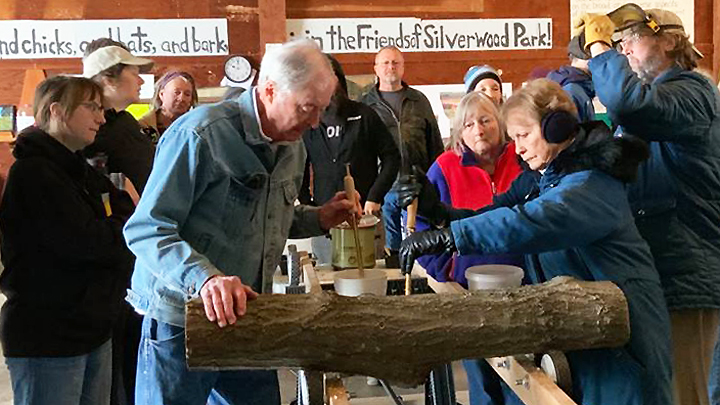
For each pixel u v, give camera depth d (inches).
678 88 81.2
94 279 86.5
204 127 66.2
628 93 77.5
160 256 61.7
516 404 82.1
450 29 213.8
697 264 86.9
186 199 65.7
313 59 65.9
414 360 59.8
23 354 84.2
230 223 69.9
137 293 72.7
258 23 207.6
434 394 73.0
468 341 59.8
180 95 143.6
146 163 114.1
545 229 64.3
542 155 69.7
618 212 68.0
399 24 211.8
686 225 87.1
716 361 104.1
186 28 204.5
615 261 69.3
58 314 84.6
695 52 87.6
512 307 60.6
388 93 171.9
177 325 70.2
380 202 134.4
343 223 89.7
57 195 81.9
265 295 59.9
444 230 66.5
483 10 214.7
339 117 138.8
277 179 72.7
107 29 201.5
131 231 64.2
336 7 209.9
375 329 58.8
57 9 199.3
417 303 60.4
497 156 111.0
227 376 81.4
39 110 85.6
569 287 62.3
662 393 70.3
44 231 81.9
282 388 137.7
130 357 117.8
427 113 172.2
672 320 88.4
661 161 86.9
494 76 148.5
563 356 63.5
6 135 199.0
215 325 57.1
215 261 69.5
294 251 91.7
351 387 136.9
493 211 66.2
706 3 221.0
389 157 138.9
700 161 85.0
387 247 106.8
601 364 68.6
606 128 68.9
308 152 141.4
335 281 76.5
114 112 115.0
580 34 86.4
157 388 71.9
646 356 69.1
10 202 82.7
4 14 197.6
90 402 90.4
